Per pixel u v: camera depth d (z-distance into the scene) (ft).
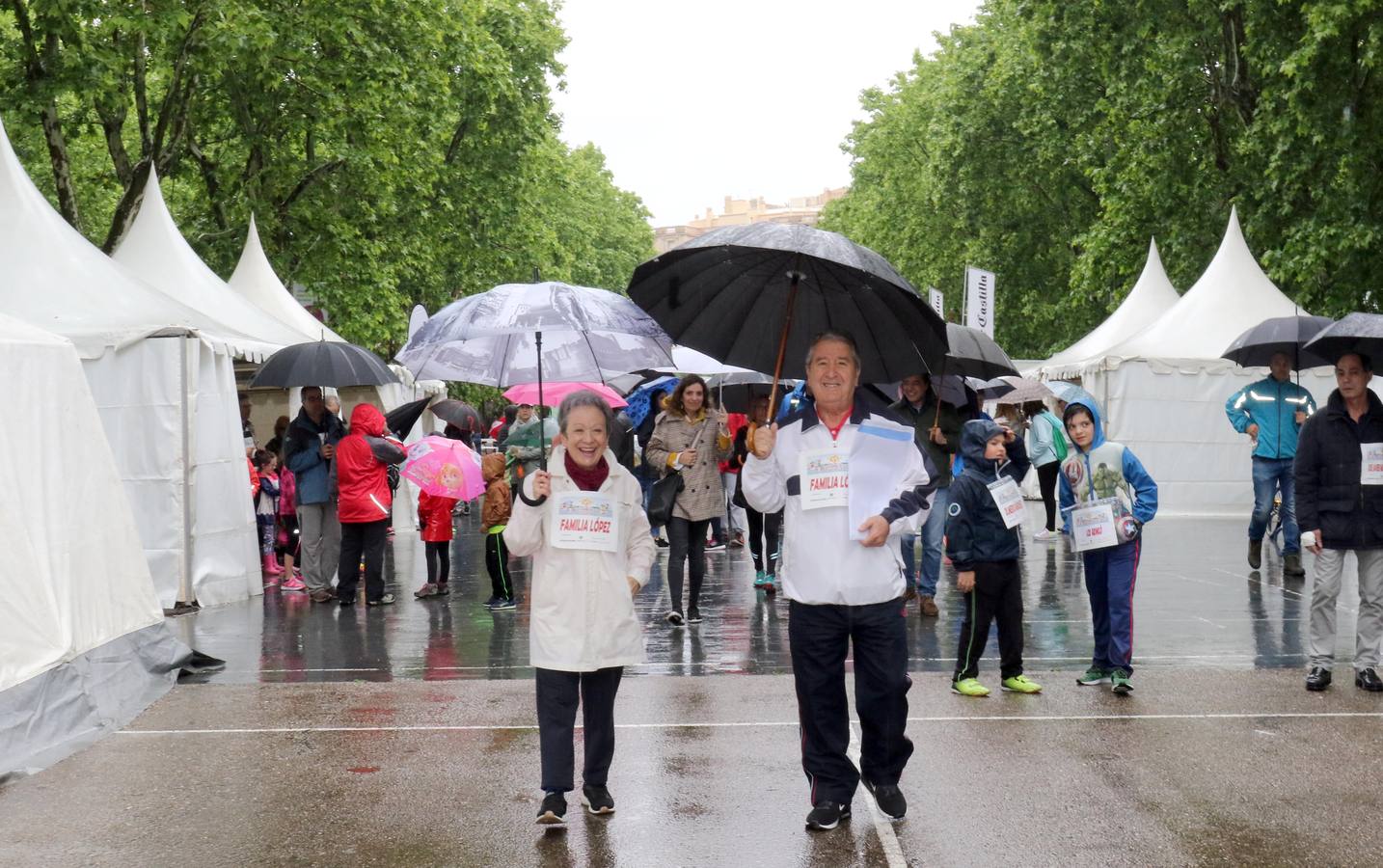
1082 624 36.27
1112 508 26.35
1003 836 17.99
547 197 160.35
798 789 20.27
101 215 120.47
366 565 41.81
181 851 17.70
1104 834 18.06
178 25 69.72
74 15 66.28
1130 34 86.99
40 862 17.29
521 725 24.59
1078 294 97.45
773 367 19.30
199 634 35.96
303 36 80.07
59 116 77.56
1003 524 26.50
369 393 67.82
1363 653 27.27
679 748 22.70
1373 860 17.04
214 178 90.22
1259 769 21.24
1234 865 16.89
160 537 40.88
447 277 122.21
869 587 17.97
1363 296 76.54
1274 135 77.41
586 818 18.94
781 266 18.54
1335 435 27.07
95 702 24.64
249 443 52.54
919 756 22.06
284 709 26.11
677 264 18.33
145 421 40.75
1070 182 118.73
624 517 19.06
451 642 34.35
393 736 23.80
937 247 149.18
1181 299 74.38
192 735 24.06
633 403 55.77
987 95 122.72
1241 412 46.37
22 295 40.88
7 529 23.50
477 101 113.29
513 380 29.48
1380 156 74.90
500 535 40.75
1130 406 69.51
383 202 94.32
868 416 18.31
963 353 35.29
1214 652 31.45
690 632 35.42
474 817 19.02
